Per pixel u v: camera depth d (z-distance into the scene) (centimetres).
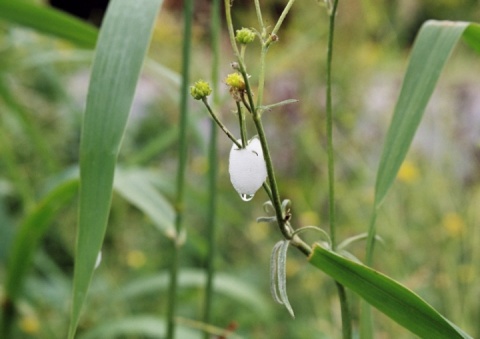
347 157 115
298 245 46
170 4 135
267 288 104
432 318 46
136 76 46
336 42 131
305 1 129
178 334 74
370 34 135
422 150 115
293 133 128
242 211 121
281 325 94
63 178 76
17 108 79
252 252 114
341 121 126
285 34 129
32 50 94
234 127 130
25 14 61
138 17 47
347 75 129
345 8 129
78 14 174
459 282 88
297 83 129
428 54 51
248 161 45
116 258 108
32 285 91
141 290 79
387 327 80
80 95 132
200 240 82
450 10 164
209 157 67
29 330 86
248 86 43
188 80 61
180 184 62
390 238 95
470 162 112
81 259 46
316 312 90
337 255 46
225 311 97
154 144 81
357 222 100
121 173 66
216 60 66
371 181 109
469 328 78
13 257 68
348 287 47
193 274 82
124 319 74
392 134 51
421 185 102
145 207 64
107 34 47
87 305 90
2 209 94
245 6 134
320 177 122
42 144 82
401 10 136
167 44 134
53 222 113
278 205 45
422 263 94
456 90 123
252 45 130
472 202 94
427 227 98
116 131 46
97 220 46
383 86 130
